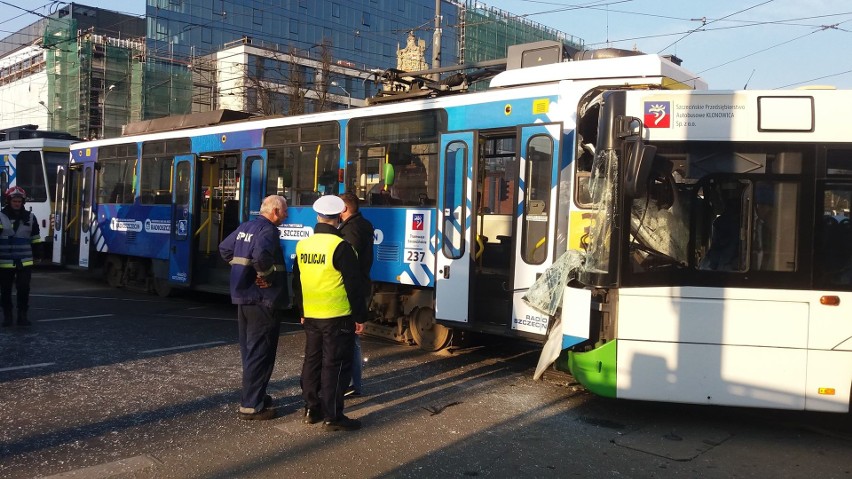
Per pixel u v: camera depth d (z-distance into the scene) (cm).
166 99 4672
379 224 897
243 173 1110
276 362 793
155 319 1075
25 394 633
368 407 626
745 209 560
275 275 566
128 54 4669
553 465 493
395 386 705
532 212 748
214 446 511
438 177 828
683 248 563
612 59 791
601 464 497
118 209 1412
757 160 561
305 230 998
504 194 859
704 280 559
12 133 2028
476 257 802
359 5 6481
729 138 563
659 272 565
